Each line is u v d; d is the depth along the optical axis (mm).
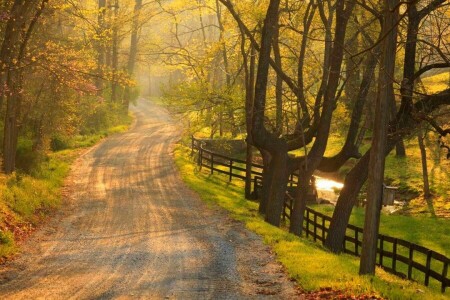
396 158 57219
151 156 55875
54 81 39156
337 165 31812
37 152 41156
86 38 49375
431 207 43812
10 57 29750
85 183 40719
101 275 17641
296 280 16781
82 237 24234
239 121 37906
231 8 30516
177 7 52594
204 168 52094
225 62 49062
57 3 38312
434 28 22531
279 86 34688
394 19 16922
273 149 30641
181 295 15367
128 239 23953
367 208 17703
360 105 30828
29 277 17250
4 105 40125
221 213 31188
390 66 17125
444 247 33344
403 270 28312
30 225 25422
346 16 27562
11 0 29547
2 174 31203
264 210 34094
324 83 30688
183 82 38938
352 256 27031
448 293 21031
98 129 76125
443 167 52312
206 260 19922
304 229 33531
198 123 39312
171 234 25141
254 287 16266
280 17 36000
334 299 14281
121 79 34719
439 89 54594
